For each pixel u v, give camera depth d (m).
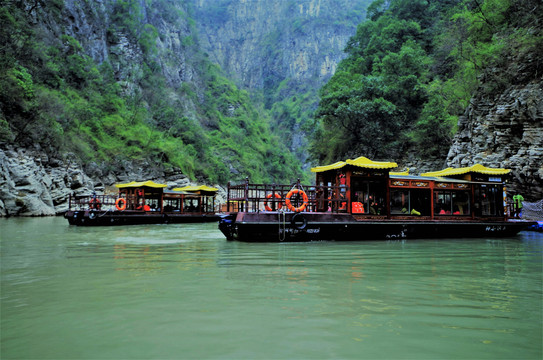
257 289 5.38
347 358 3.08
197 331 3.68
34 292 5.21
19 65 33.47
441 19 42.47
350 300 4.83
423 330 3.76
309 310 4.38
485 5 29.30
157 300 4.79
